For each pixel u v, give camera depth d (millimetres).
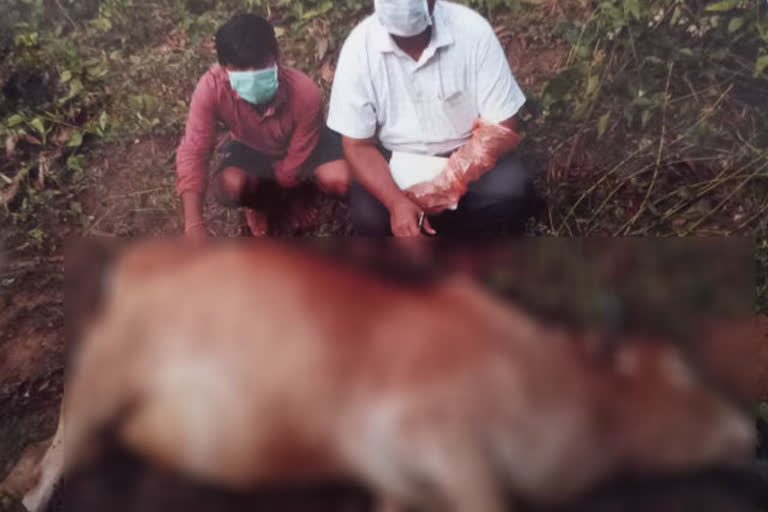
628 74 3643
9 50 4289
